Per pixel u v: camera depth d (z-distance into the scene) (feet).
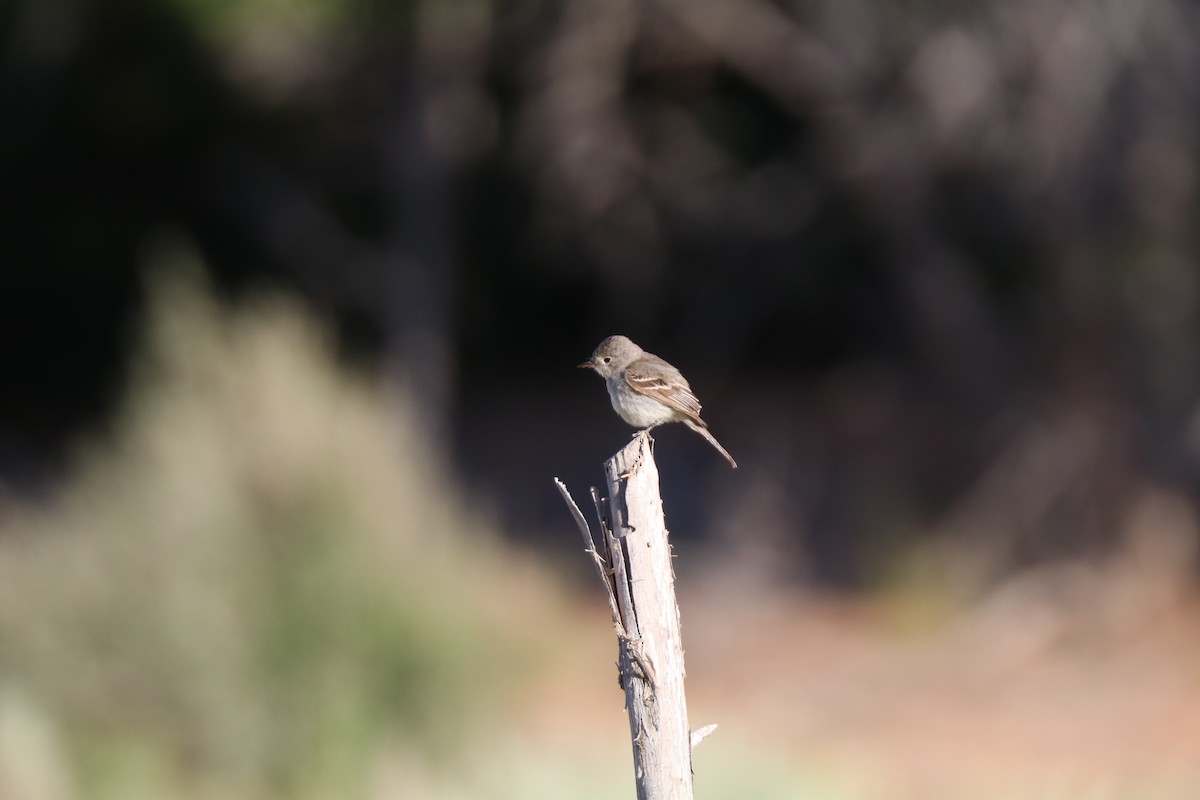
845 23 58.13
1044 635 54.49
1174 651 51.75
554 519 77.46
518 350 108.47
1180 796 32.09
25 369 95.45
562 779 28.60
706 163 70.64
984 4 53.98
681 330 86.79
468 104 66.95
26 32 60.80
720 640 56.29
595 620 54.24
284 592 34.73
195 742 33.96
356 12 58.13
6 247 83.15
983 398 63.21
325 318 82.38
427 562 36.96
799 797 28.27
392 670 35.42
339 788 33.24
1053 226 55.93
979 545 59.52
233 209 79.87
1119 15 52.11
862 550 63.62
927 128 57.62
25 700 32.78
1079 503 58.65
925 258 62.13
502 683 38.17
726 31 60.75
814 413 87.86
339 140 72.69
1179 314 58.03
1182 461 58.23
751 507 73.00
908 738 44.52
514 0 61.82
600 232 72.28
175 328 37.83
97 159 77.25
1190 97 52.90
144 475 35.99
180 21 58.80
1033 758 41.98
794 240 76.28
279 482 35.86
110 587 34.40
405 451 39.40
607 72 63.72
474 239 87.35
